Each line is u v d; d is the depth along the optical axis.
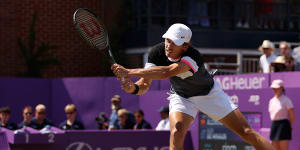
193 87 11.57
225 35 32.56
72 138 20.80
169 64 11.43
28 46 34.22
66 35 34.81
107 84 29.67
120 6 34.44
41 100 31.19
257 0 34.81
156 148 21.58
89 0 35.03
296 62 25.80
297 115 20.70
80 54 35.00
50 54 34.50
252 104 22.19
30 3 34.28
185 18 32.91
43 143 20.28
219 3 33.03
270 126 21.25
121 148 21.27
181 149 11.58
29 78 30.92
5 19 33.88
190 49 11.20
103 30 11.38
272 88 21.11
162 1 33.66
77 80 30.58
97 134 21.05
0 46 33.78
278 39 33.34
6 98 30.30
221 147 22.06
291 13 34.91
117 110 24.83
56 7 34.66
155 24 33.09
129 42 33.25
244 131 11.58
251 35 33.03
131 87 11.27
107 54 11.34
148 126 23.14
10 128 22.55
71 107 23.52
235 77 23.69
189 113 11.76
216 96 11.72
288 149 20.62
